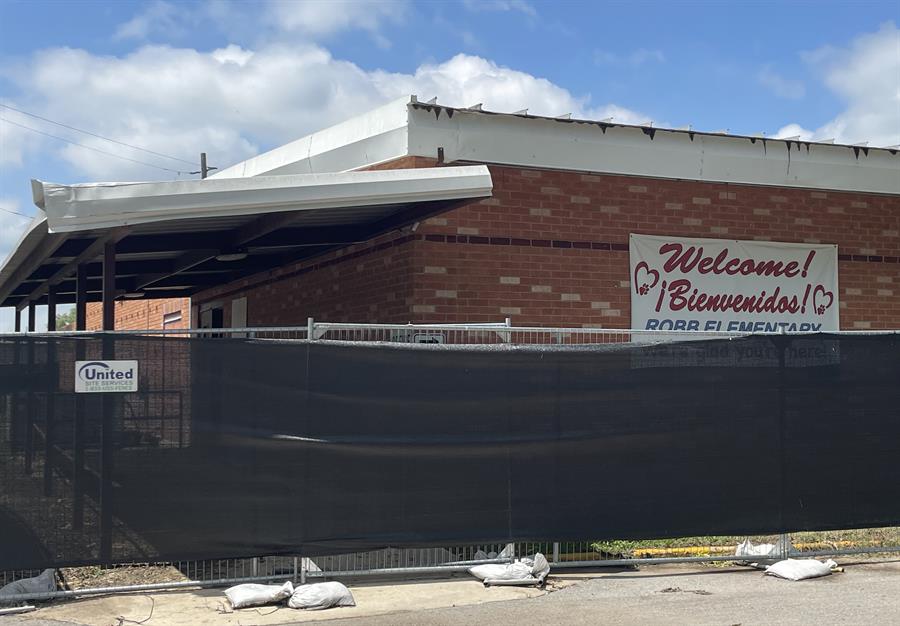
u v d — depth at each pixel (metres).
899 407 9.63
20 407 7.65
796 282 13.70
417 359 8.50
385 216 11.09
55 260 12.05
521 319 11.97
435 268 11.62
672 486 9.01
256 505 8.08
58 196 7.82
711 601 7.87
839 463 9.43
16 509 7.60
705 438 9.11
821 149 13.62
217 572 8.73
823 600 7.89
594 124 12.24
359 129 12.25
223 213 8.41
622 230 12.62
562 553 9.48
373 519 8.31
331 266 13.74
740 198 13.40
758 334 9.32
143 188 8.09
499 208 11.96
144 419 7.88
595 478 8.84
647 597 8.03
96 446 7.79
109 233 9.11
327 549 8.20
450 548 8.85
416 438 8.45
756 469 9.21
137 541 7.83
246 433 8.09
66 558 7.67
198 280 16.81
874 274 14.24
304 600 7.59
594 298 12.38
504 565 8.60
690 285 13.02
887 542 10.19
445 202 10.03
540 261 12.14
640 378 9.00
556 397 8.80
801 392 9.38
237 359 8.11
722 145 13.02
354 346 8.36
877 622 7.15
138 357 7.89
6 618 7.23
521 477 8.68
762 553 9.38
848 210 14.12
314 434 8.23
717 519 9.09
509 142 11.81
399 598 7.94
